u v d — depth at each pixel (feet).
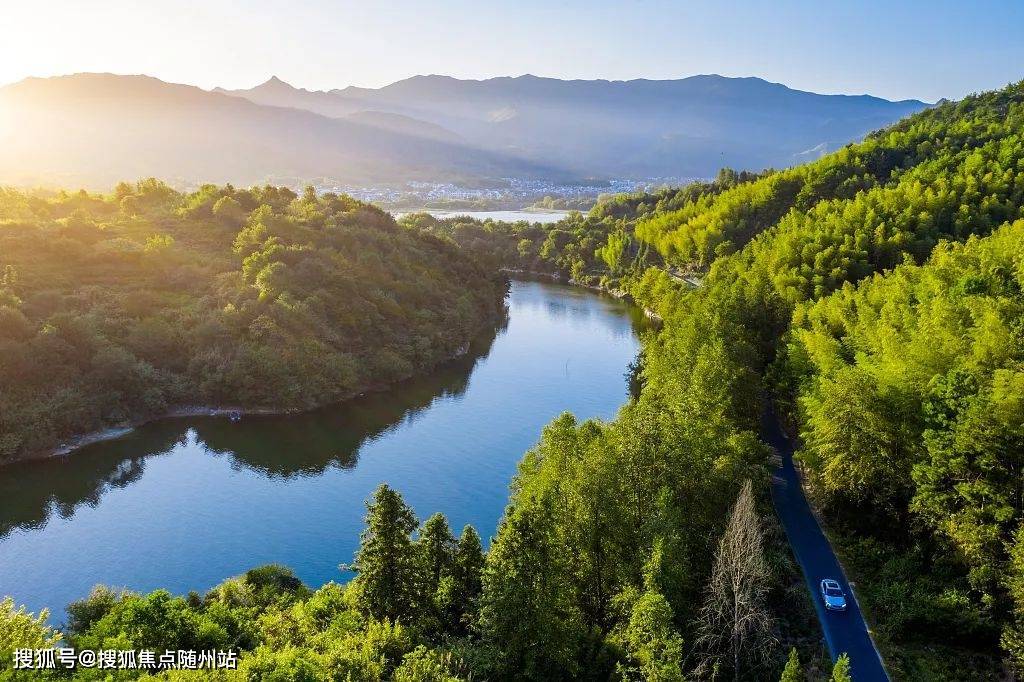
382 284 503.20
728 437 198.39
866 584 166.81
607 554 161.48
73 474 311.47
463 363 476.54
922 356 186.60
